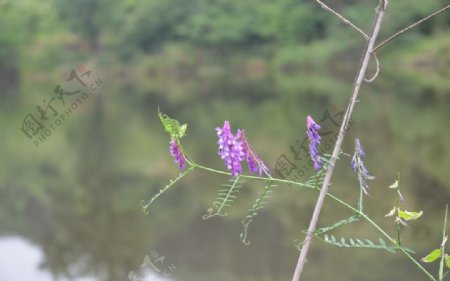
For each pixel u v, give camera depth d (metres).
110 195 11.66
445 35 34.16
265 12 44.59
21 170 14.04
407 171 11.23
